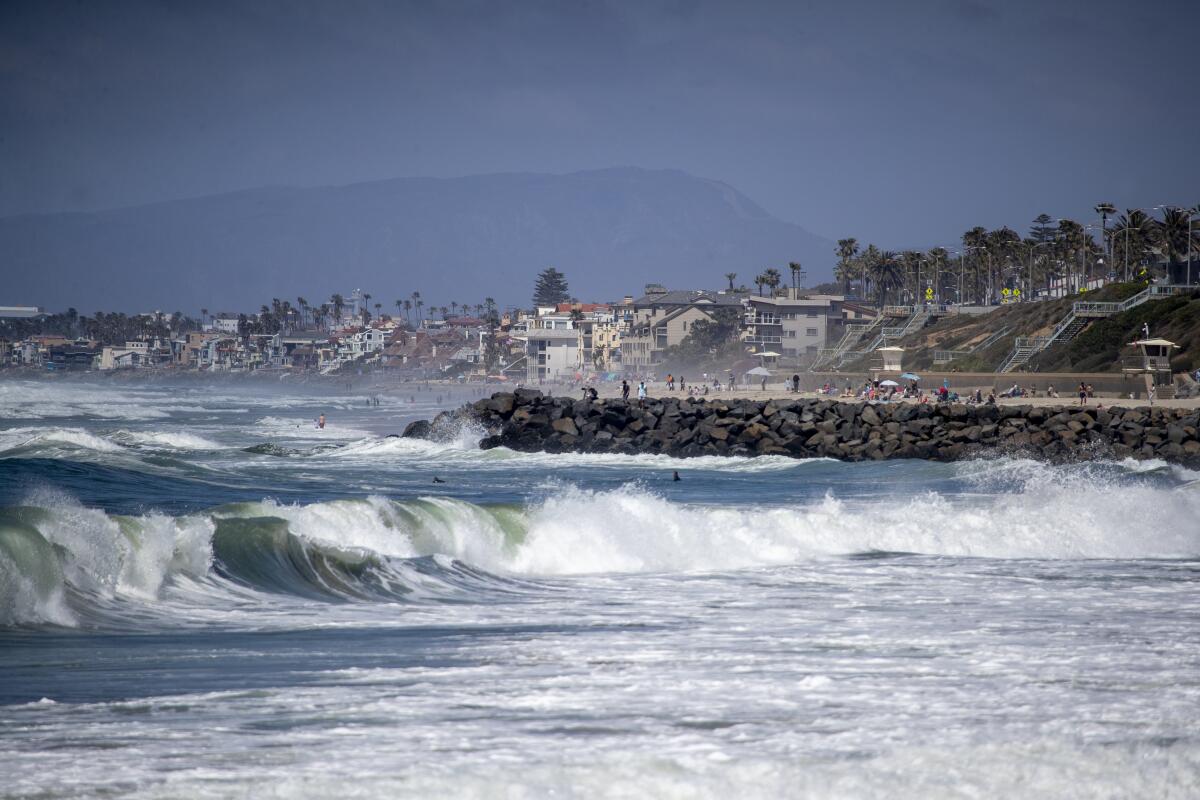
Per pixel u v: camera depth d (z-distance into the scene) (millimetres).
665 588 79750
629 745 38531
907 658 54406
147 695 45406
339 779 34281
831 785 34031
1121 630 62969
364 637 59500
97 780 34031
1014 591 78875
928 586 81312
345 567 76938
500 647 56812
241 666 51500
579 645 57500
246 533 75312
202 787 33469
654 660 53656
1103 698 46219
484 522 90625
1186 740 39719
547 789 33375
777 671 51219
